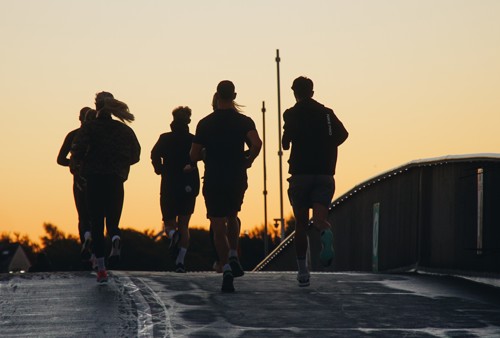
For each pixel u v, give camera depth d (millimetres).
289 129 23188
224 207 22656
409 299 21297
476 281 26703
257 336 16516
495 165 26359
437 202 31469
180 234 32312
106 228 24094
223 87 22938
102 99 25641
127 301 20266
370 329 17359
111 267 24250
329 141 23203
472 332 17234
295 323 17812
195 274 26953
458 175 29547
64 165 29969
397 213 36969
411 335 16859
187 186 32031
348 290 22656
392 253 37438
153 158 32250
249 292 21906
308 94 23453
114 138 23750
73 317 18359
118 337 16391
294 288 22812
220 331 16922
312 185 23109
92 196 23641
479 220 27250
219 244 22703
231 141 22750
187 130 32312
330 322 17984
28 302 20297
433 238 31750
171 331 16891
